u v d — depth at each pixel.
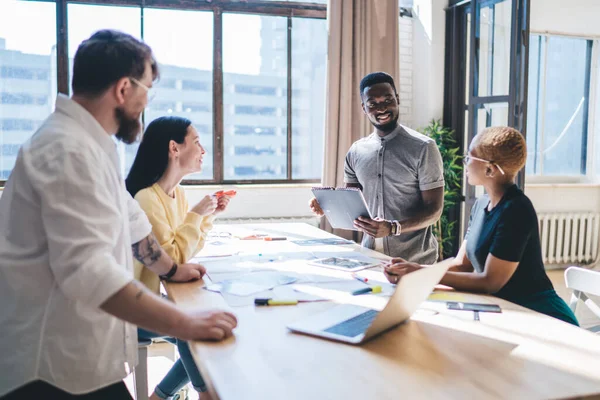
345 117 5.00
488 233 1.84
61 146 1.15
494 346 1.29
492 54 4.63
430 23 5.34
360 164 2.93
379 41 5.12
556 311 1.81
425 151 2.67
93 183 1.16
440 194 2.69
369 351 1.25
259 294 1.72
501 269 1.75
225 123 5.16
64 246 1.12
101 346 1.26
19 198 1.18
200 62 5.02
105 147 1.26
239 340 1.30
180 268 1.88
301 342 1.30
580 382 1.09
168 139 2.10
